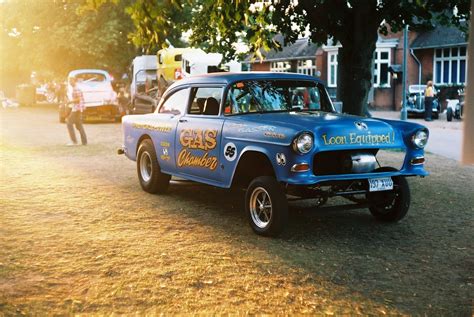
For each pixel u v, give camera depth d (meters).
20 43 37.38
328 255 5.79
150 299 4.55
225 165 7.02
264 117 6.88
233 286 4.85
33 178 10.60
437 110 29.66
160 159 8.59
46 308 4.34
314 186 6.32
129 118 9.63
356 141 6.27
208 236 6.48
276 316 4.23
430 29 11.85
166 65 23.89
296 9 10.59
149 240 6.29
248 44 10.28
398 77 38.91
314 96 7.70
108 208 7.95
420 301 4.55
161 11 7.30
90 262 5.47
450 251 5.98
